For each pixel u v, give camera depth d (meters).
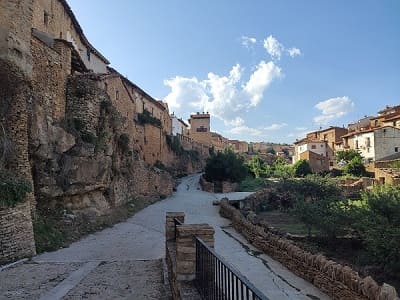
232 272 3.82
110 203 22.67
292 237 19.16
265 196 33.84
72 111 20.72
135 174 29.69
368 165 49.47
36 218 14.88
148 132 43.62
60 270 10.37
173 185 42.69
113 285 8.75
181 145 61.94
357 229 18.20
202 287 5.55
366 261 15.30
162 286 8.56
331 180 39.75
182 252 6.33
